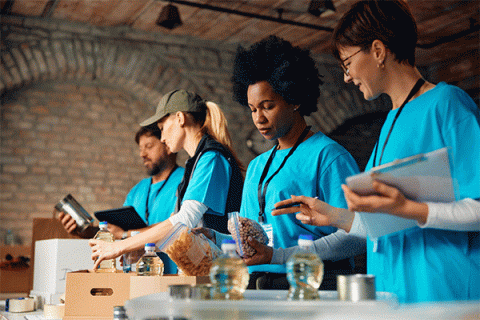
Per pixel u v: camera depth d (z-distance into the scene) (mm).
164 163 3160
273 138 1727
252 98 1696
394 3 1222
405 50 1228
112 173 6078
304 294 991
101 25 5867
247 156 6355
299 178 1632
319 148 1654
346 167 1625
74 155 5938
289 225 1611
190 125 2223
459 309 688
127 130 6219
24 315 2158
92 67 5789
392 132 1249
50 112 5895
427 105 1188
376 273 1236
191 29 6016
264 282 1565
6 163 5645
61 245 2396
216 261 1006
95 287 1767
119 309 1482
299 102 1681
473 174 1071
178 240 1474
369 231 1143
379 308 765
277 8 5379
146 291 1497
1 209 5551
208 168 2006
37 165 5766
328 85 6781
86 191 5930
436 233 1117
